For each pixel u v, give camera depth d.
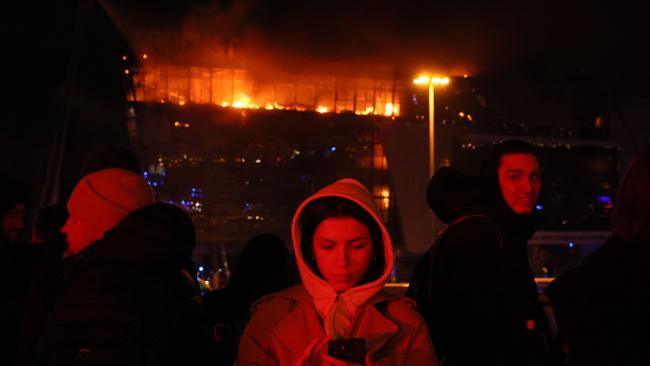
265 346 2.12
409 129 48.41
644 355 2.27
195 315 2.46
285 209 46.28
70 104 32.75
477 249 2.85
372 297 2.10
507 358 2.75
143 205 2.61
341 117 48.16
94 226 2.54
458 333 2.87
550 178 49.06
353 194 2.05
